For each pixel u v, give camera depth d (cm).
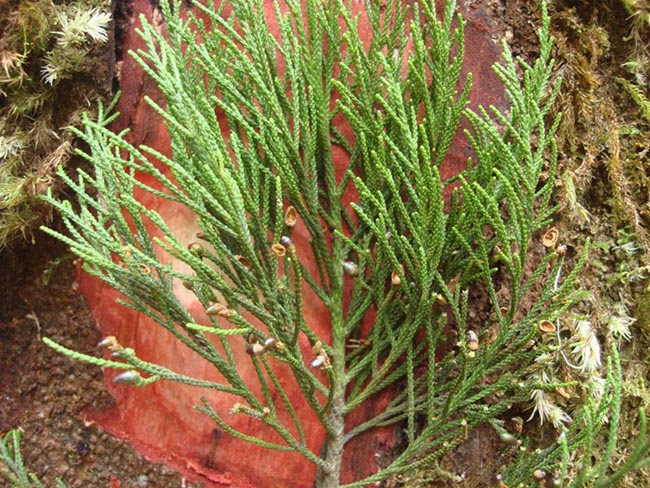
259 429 18
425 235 15
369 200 17
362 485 17
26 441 18
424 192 15
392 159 15
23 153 17
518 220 16
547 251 18
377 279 17
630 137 19
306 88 17
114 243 15
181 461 18
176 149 15
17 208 17
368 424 17
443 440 16
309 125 17
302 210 17
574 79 19
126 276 16
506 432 16
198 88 16
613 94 19
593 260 19
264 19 17
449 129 16
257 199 15
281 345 15
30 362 18
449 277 17
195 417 18
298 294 15
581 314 18
